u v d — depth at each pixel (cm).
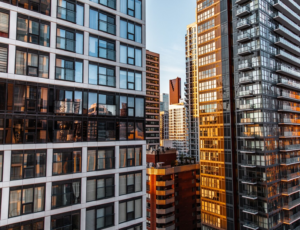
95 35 2267
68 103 2023
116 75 2367
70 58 2084
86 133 2105
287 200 4853
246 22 4809
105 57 2317
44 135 1878
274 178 4594
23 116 1792
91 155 2116
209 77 5497
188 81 11794
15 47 1802
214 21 5453
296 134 5559
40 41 1934
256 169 4531
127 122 2400
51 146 1894
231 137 4925
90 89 2177
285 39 5575
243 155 4762
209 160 5341
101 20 2322
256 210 4431
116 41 2409
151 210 6053
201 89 5681
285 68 5138
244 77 4834
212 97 5394
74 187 1983
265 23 4897
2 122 1702
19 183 1714
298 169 5466
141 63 2608
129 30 2538
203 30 5725
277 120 4944
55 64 1994
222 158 5059
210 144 5353
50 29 1991
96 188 2102
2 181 1648
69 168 1973
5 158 1681
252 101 4753
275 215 4469
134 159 2416
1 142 1681
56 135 1938
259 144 4531
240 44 5012
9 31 1783
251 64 4803
